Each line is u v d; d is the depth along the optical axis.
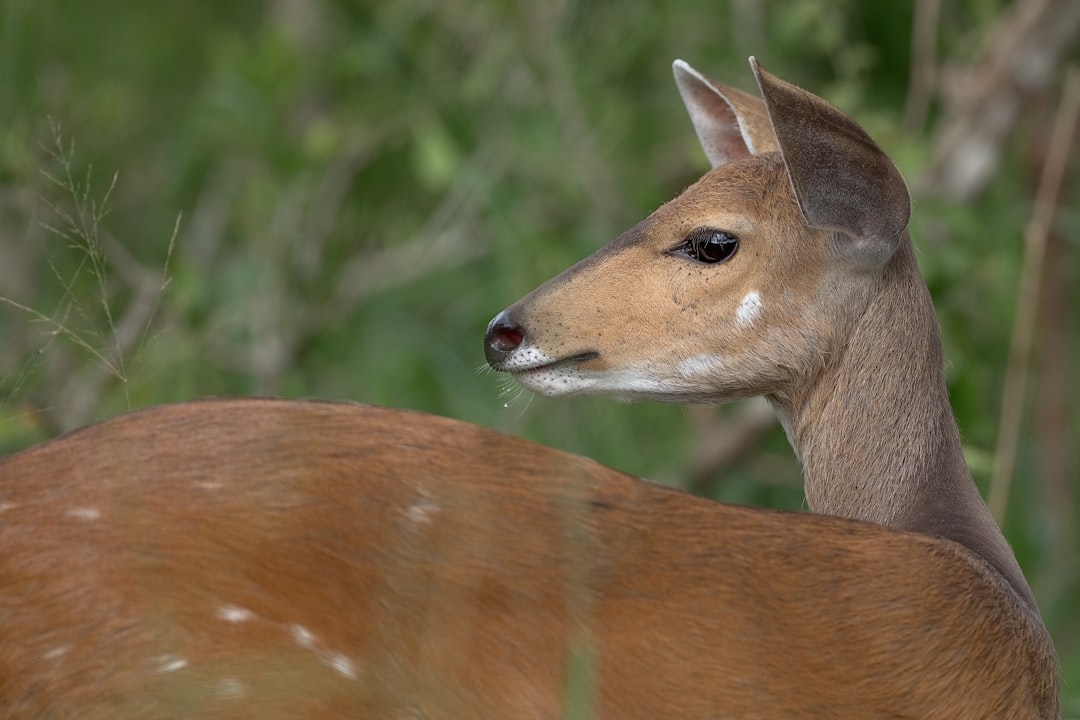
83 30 12.88
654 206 13.22
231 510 5.36
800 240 7.79
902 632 5.84
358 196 14.33
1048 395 14.39
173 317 11.90
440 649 5.40
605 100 13.67
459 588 5.42
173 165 14.05
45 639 5.27
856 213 7.61
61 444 5.46
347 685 5.36
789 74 13.83
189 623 5.31
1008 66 13.25
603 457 12.56
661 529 5.66
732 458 13.07
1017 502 13.62
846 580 5.83
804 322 7.84
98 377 11.02
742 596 5.67
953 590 5.99
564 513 5.52
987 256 12.27
